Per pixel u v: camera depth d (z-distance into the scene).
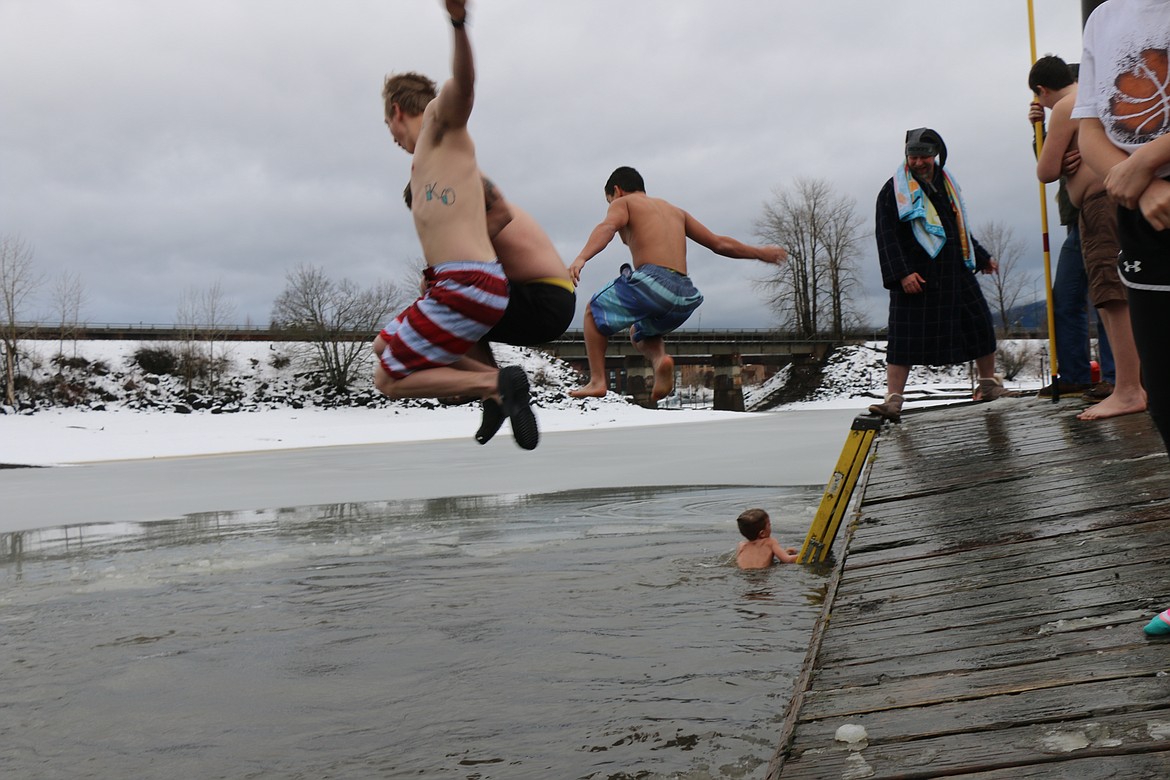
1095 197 6.31
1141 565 3.22
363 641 4.73
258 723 3.60
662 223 4.01
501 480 14.34
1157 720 2.02
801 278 68.44
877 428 6.48
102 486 16.92
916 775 1.97
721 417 46.41
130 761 3.27
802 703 2.53
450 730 3.44
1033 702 2.24
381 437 37.44
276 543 8.33
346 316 55.88
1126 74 2.27
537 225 3.16
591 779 2.96
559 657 4.31
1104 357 7.62
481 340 3.13
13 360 47.88
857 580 3.85
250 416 48.78
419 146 2.98
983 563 3.70
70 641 4.95
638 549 7.22
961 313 8.02
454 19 2.65
